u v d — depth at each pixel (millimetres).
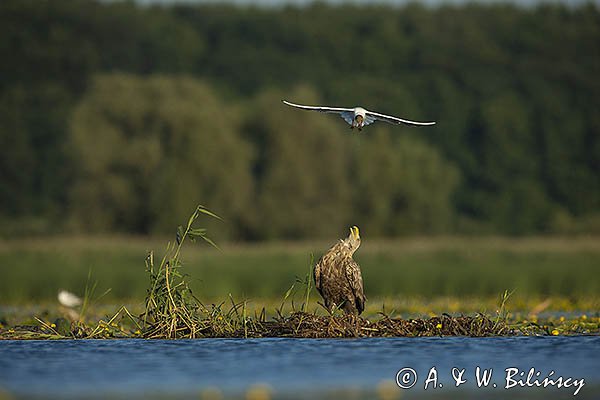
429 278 32875
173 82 59500
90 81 82062
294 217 57094
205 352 13109
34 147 76000
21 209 71250
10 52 83812
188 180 54906
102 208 55531
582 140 80875
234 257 39312
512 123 80125
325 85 84312
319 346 13633
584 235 62531
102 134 56562
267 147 59562
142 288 30719
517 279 32000
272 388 10758
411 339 14469
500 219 74500
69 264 37281
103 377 11383
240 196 55812
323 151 59594
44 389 10734
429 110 82500
